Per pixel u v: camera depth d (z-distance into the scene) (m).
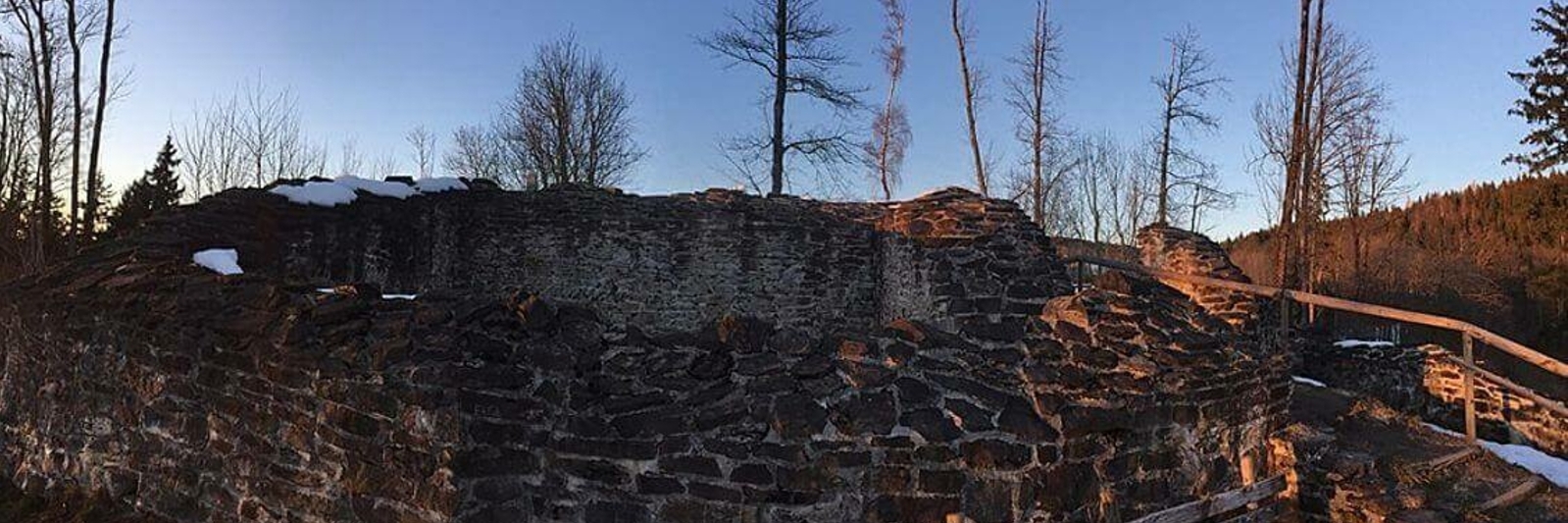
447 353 3.78
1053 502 4.01
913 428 3.86
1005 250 9.01
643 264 11.28
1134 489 4.29
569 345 3.95
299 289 4.75
